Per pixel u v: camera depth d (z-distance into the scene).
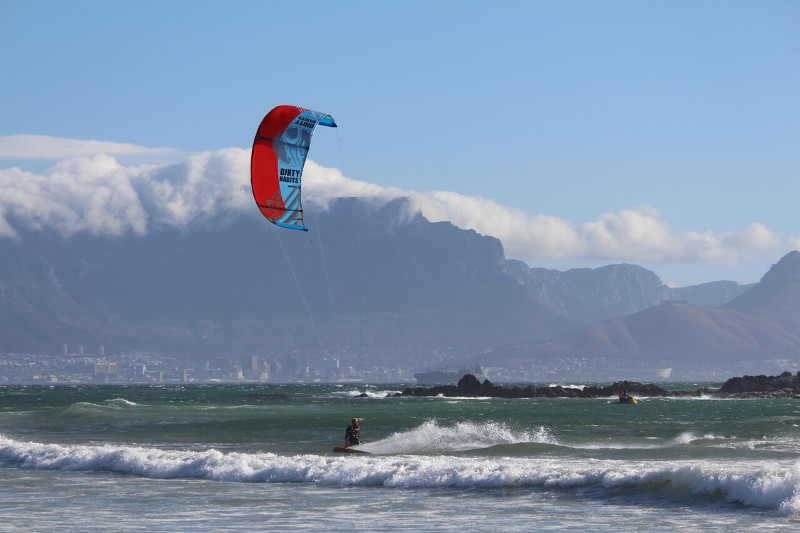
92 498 35.41
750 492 31.31
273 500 34.56
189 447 56.81
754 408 132.50
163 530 28.56
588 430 68.75
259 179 36.19
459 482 37.38
